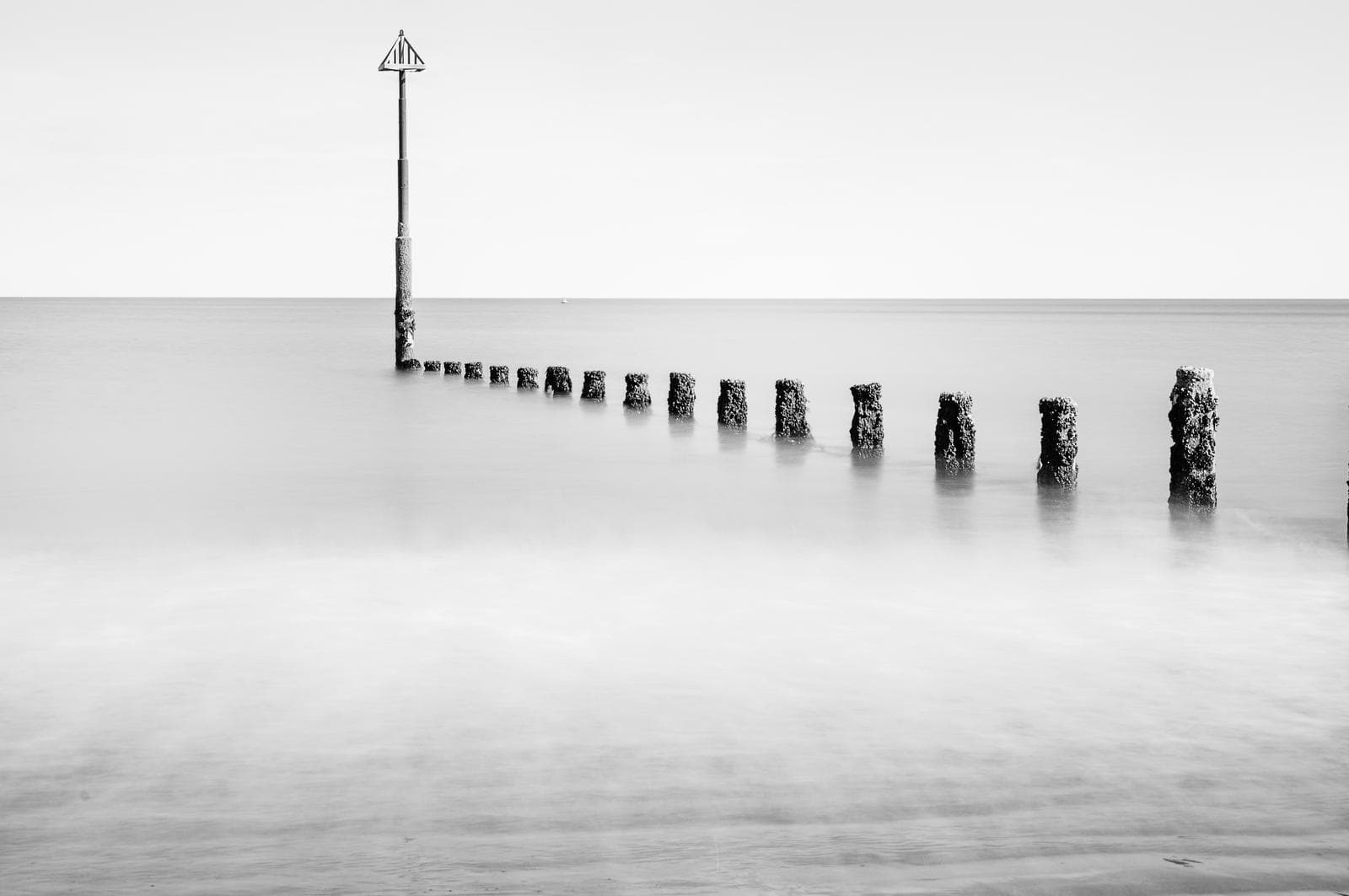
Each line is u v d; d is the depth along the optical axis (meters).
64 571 10.33
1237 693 6.82
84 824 4.99
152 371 45.59
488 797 5.24
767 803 5.19
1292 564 10.89
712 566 10.59
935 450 18.80
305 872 4.53
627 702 6.57
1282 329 115.81
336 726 6.17
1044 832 4.91
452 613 8.70
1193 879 4.48
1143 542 12.04
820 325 137.62
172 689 6.80
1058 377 45.66
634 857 4.66
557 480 17.02
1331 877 4.50
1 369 46.34
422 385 38.00
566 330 112.00
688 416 26.31
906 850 4.73
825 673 7.17
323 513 13.84
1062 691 6.84
